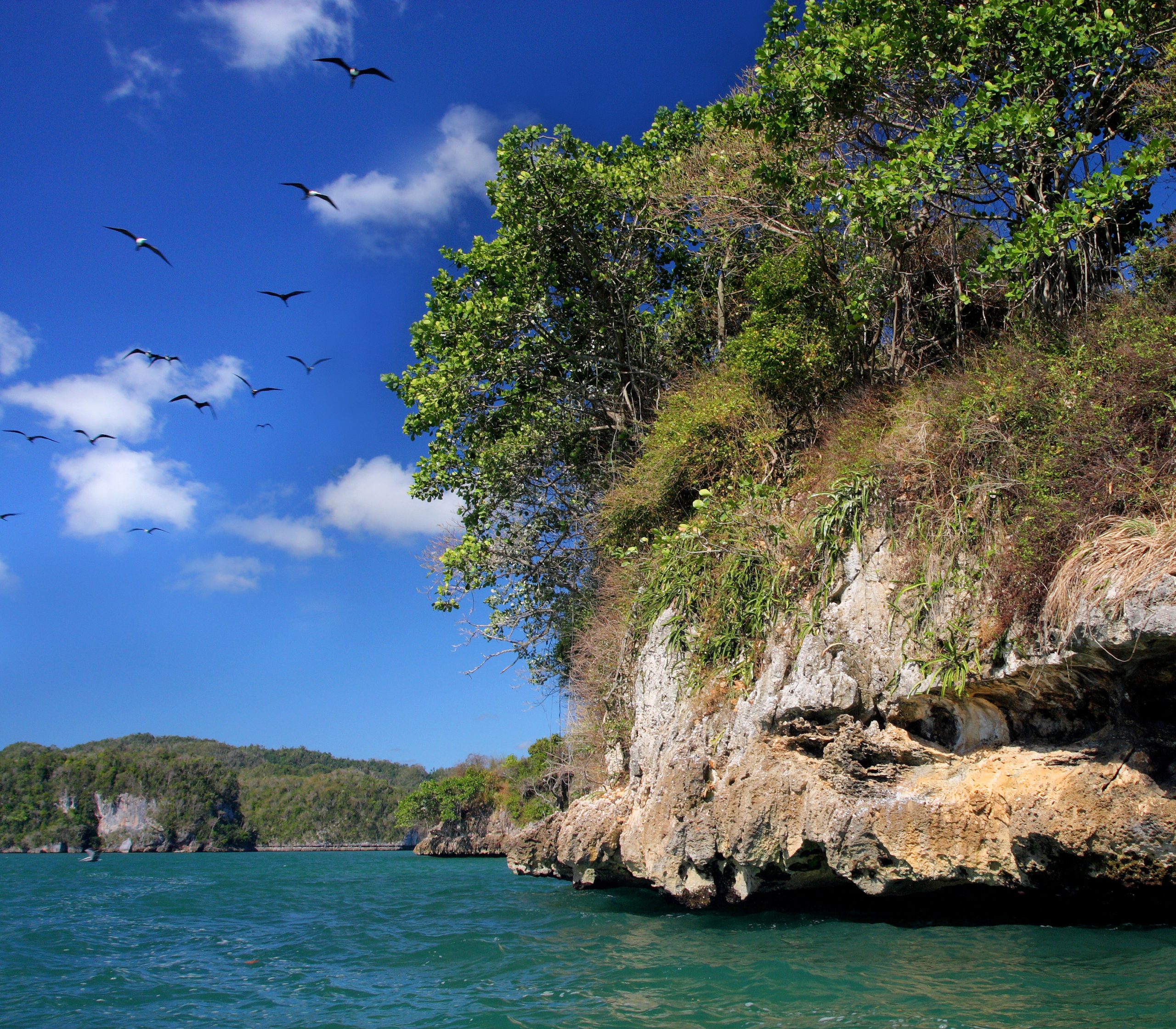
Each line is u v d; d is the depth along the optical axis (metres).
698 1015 6.65
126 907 21.27
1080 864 7.70
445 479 21.81
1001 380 9.99
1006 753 8.64
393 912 17.50
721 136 15.51
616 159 20.89
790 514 12.05
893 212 11.34
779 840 9.94
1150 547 7.00
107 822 147.88
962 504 9.41
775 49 13.34
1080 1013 5.75
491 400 21.44
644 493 15.76
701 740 11.58
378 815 166.12
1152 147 9.49
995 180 11.66
